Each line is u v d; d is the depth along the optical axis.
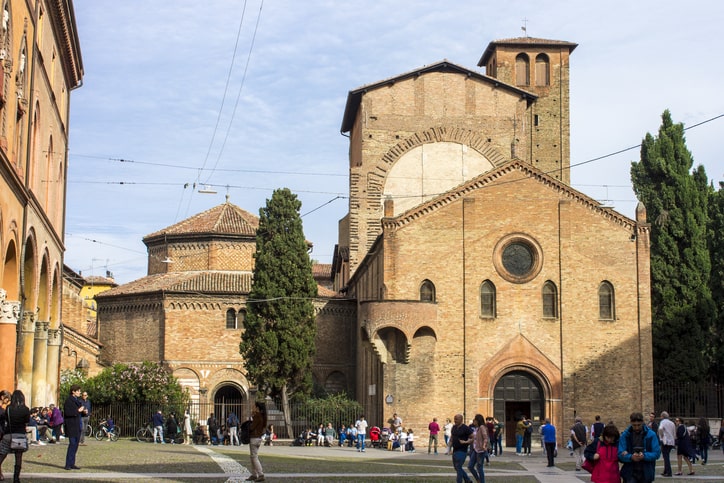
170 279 82.88
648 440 22.06
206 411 76.69
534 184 64.56
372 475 33.59
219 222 86.38
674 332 71.62
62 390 69.12
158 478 28.89
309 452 52.47
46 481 26.62
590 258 64.12
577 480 35.00
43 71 44.75
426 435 60.81
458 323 62.62
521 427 55.50
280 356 68.81
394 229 63.09
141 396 68.81
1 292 35.09
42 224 45.94
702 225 75.31
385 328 60.97
